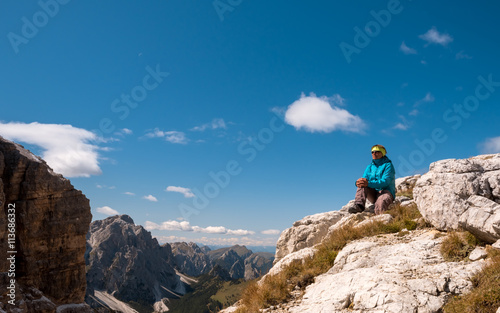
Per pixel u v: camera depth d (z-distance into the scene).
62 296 23.80
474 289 6.52
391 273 7.98
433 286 6.97
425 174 11.35
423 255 8.62
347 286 8.16
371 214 14.83
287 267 11.62
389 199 14.43
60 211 24.45
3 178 22.95
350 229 12.53
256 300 9.64
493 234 7.70
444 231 9.91
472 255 7.93
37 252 23.31
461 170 9.68
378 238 11.23
